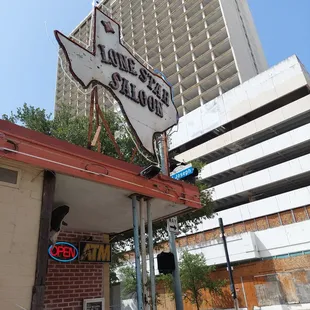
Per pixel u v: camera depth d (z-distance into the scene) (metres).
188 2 68.56
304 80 34.72
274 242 28.14
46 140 4.27
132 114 6.80
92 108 5.95
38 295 3.50
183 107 58.34
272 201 30.50
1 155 3.71
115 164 5.11
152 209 6.53
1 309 3.23
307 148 33.22
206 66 57.44
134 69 7.30
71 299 6.61
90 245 7.20
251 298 26.36
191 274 24.53
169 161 8.42
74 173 4.41
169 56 66.00
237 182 35.31
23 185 3.92
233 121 40.53
